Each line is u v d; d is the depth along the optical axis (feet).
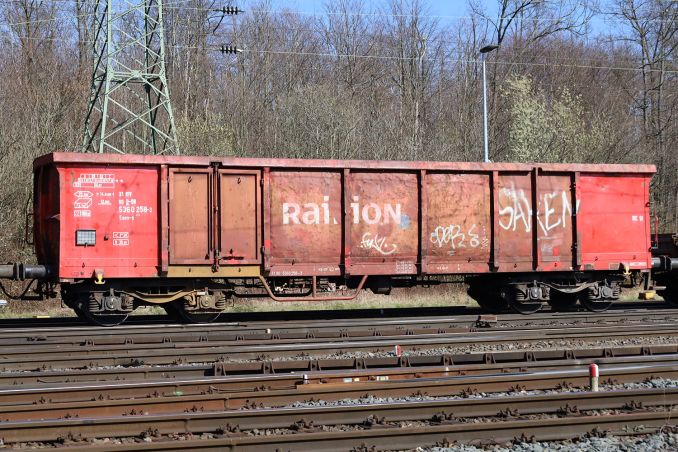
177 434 26.27
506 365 35.70
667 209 143.02
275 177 55.06
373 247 56.65
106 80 90.02
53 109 110.01
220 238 53.57
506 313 63.10
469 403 28.25
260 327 50.06
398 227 57.16
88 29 144.87
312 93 126.82
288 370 35.81
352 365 36.37
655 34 167.32
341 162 55.88
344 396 31.17
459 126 143.74
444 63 177.27
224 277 54.03
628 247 61.98
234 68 172.55
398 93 174.09
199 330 49.06
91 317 52.85
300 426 26.71
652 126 164.55
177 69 161.79
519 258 59.52
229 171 53.93
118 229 52.03
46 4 147.33
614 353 39.70
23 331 48.08
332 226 55.98
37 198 54.54
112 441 25.70
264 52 166.71
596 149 127.13
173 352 39.75
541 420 26.23
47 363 38.17
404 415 27.81
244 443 24.04
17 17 143.13
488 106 157.58
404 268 57.26
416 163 57.31
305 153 122.11
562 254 60.29
